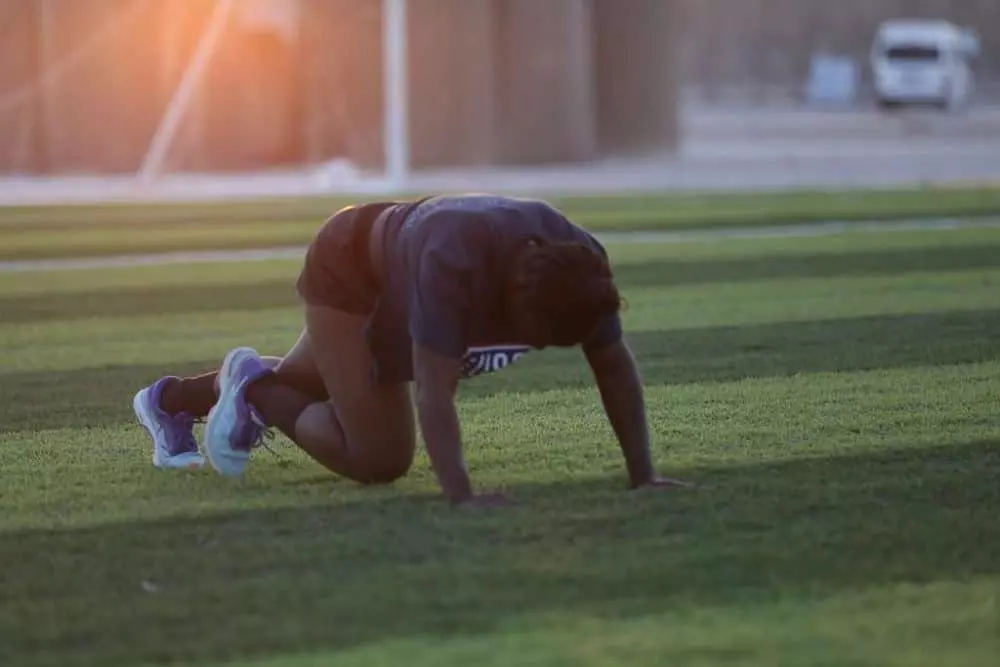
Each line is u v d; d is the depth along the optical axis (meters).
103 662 11.27
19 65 78.69
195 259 43.34
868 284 35.66
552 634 11.59
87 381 24.77
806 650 11.18
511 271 13.78
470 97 83.56
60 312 33.22
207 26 81.25
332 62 83.88
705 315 31.08
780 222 51.62
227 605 12.52
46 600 12.79
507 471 17.45
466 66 83.25
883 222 51.12
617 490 16.25
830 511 15.34
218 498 16.36
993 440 18.89
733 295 34.19
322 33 83.88
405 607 12.32
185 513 15.70
